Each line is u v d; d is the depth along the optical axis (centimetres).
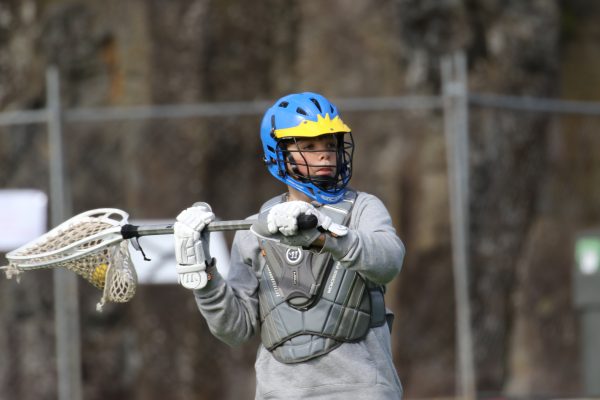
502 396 3484
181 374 3744
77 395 3070
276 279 1414
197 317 3759
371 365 1395
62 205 3067
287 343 1405
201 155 3809
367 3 4012
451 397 3766
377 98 3969
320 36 4028
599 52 5075
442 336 3797
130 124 3831
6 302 3831
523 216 3897
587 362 3203
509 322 3816
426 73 4031
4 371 3819
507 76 4291
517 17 4384
